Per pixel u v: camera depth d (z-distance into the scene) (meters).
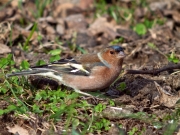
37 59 14.43
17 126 10.68
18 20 18.45
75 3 20.89
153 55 14.92
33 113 10.98
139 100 11.81
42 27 17.45
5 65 12.90
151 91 12.06
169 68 13.13
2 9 19.31
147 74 13.14
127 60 14.95
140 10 19.69
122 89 12.27
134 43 16.12
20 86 12.01
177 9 19.89
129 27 18.44
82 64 11.69
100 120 10.76
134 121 10.70
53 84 12.47
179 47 15.34
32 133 10.54
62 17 19.81
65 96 11.73
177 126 10.41
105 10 19.84
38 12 18.98
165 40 16.36
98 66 11.56
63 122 10.78
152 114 11.05
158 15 19.20
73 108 10.96
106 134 10.35
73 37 17.20
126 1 20.42
